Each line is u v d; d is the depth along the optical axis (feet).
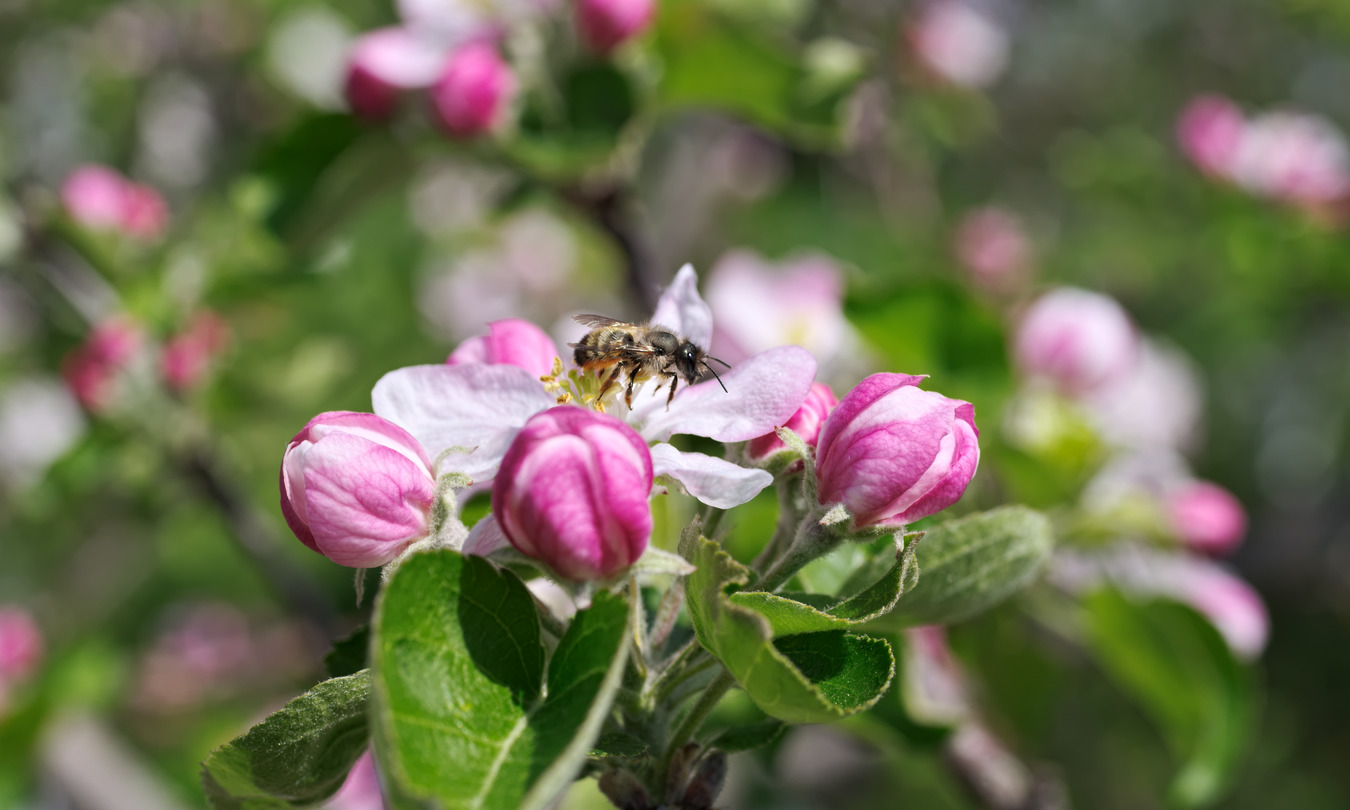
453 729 0.58
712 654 0.62
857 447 0.63
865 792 1.80
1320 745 2.43
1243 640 1.03
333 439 0.62
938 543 0.70
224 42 2.32
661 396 0.70
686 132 1.82
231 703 1.94
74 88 2.43
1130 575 1.01
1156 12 2.85
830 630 0.62
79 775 1.42
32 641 1.56
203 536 1.94
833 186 2.01
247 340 1.31
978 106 1.89
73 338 1.29
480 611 0.60
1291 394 2.46
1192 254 1.79
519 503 0.60
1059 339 1.04
